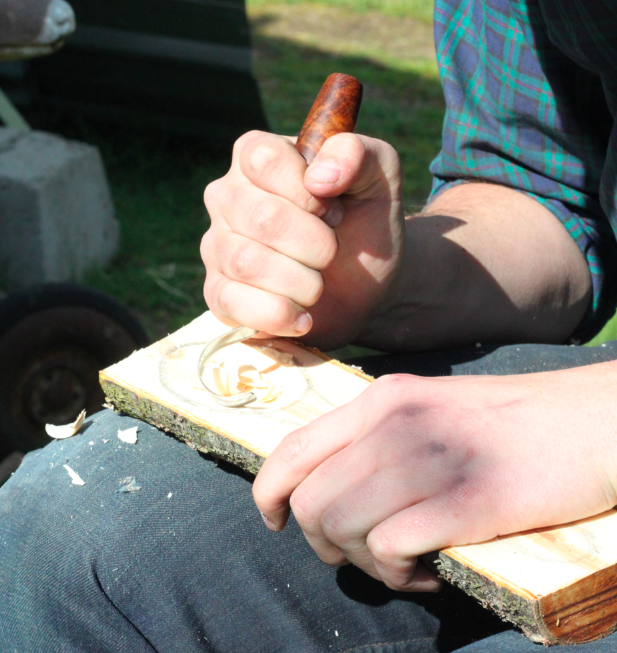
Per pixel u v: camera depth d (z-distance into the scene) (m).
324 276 0.98
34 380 2.01
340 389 0.93
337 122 0.90
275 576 0.86
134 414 0.93
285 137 0.97
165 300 3.14
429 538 0.67
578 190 1.25
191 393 0.90
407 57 6.37
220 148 4.23
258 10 7.46
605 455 0.71
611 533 0.71
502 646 0.71
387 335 1.13
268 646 0.86
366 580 0.90
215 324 1.04
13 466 2.01
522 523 0.70
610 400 0.75
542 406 0.75
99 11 3.71
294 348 1.00
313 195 0.83
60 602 0.80
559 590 0.65
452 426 0.73
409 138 4.82
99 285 3.23
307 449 0.75
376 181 0.89
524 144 1.26
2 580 0.83
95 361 2.11
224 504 0.87
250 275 0.85
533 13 1.17
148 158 4.22
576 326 1.31
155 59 3.82
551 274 1.22
